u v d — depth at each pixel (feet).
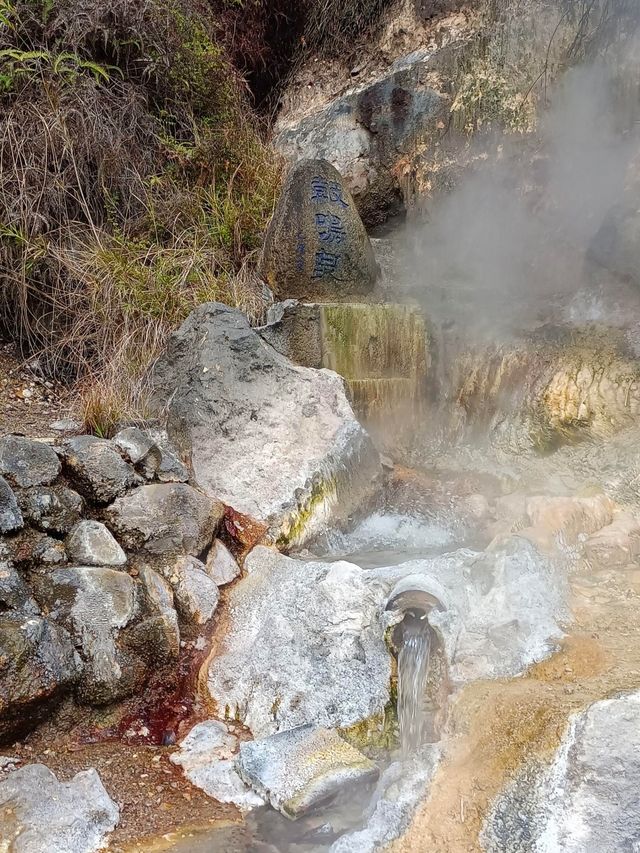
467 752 6.54
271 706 8.27
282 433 12.49
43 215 16.12
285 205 16.25
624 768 5.73
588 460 12.78
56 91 17.07
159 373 13.70
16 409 14.24
